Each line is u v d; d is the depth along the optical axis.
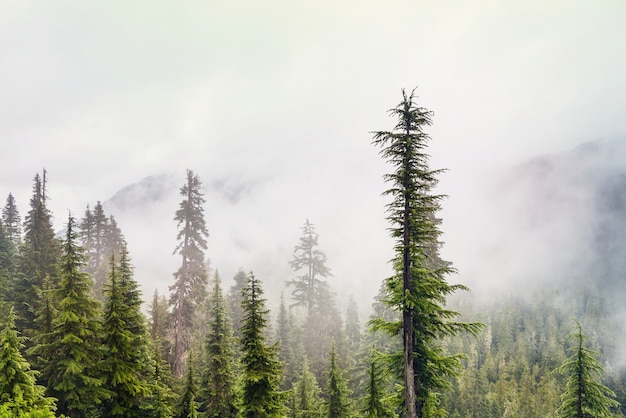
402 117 16.64
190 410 21.59
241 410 19.12
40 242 31.05
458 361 17.03
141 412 19.31
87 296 19.08
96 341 19.14
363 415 23.02
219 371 23.09
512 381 78.19
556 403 65.88
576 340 20.66
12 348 15.11
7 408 13.63
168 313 34.72
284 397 19.92
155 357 23.66
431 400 17.61
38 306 26.59
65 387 17.25
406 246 16.31
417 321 17.50
